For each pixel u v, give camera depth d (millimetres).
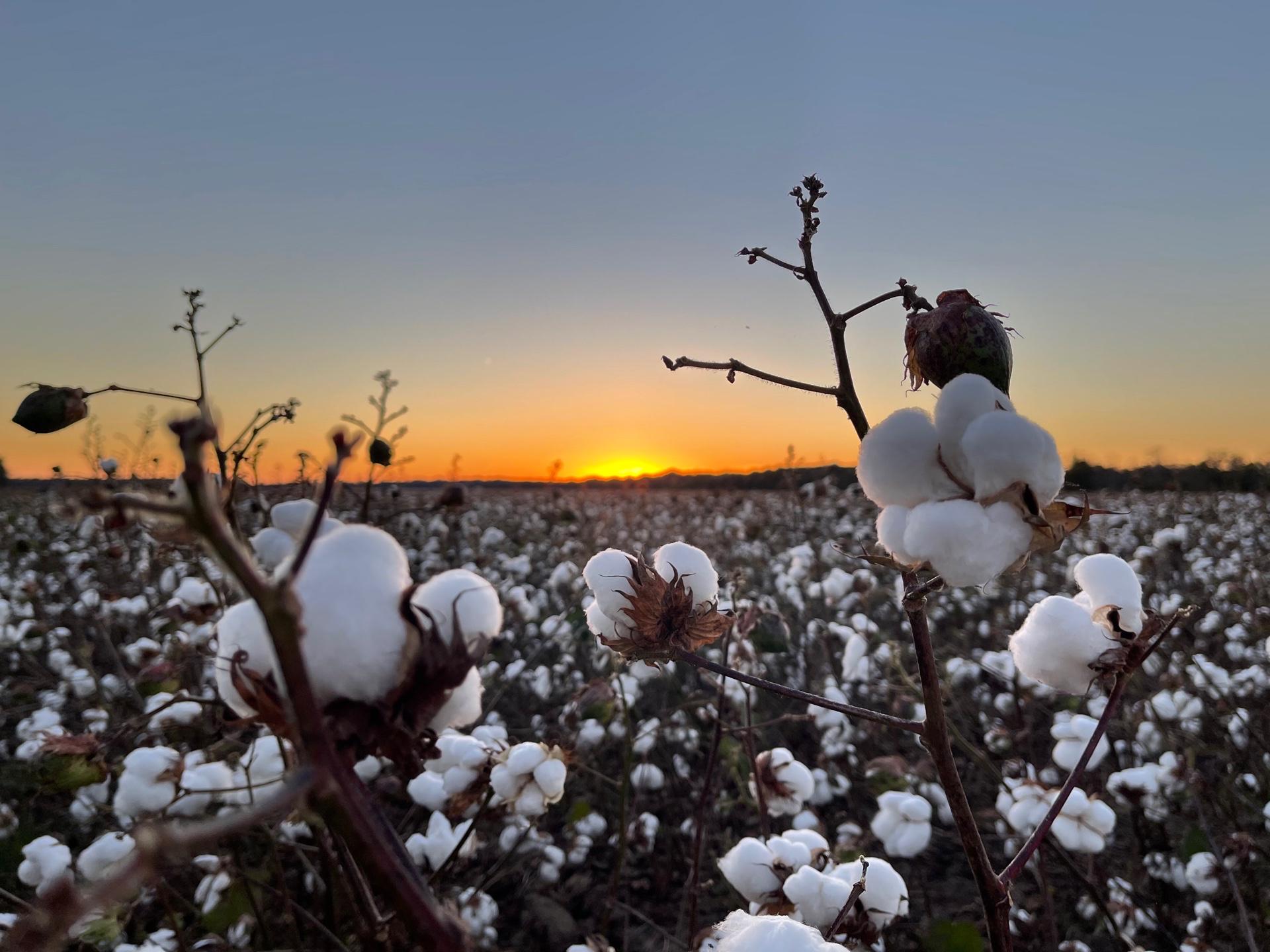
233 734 817
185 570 1582
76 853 1061
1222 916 1063
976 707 1685
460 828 1044
